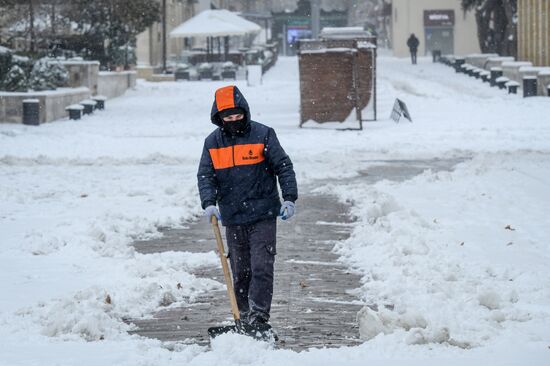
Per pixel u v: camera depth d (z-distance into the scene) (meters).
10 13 91.81
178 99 102.50
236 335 14.48
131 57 121.56
